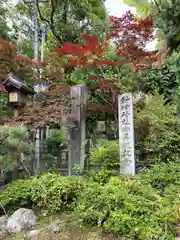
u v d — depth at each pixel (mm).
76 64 5312
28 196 3402
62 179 3561
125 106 4039
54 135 5770
